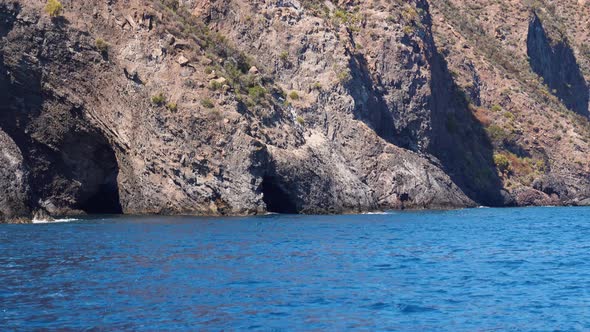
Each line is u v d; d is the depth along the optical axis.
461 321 25.47
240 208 66.12
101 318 24.88
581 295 29.83
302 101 82.19
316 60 85.44
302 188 71.69
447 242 48.06
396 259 39.00
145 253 38.75
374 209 77.94
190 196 65.69
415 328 24.48
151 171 65.94
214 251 40.06
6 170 57.09
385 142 85.81
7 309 25.98
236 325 24.31
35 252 38.72
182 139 66.50
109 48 67.44
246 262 36.34
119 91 66.88
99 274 32.34
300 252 40.56
